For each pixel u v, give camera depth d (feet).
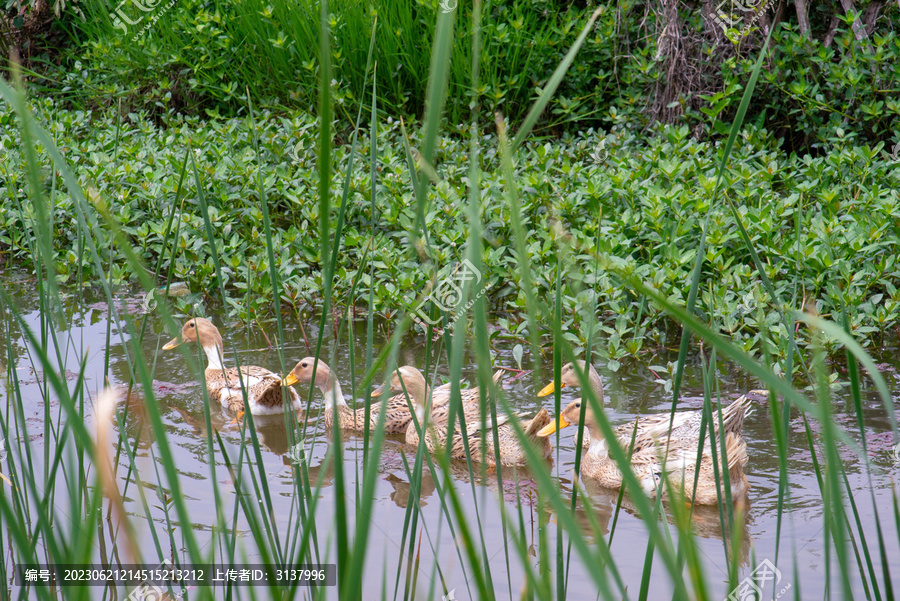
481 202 31.14
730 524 9.75
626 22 44.83
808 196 33.35
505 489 19.17
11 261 35.91
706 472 18.29
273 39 46.68
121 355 26.14
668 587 14.42
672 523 17.16
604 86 46.06
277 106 45.60
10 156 37.76
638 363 25.73
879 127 40.83
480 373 4.83
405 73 46.70
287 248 31.68
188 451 20.57
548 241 28.58
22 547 6.73
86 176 36.22
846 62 40.01
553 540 16.07
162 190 35.60
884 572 8.75
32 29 56.13
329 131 4.58
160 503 17.22
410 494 9.95
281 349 9.75
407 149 6.60
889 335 26.58
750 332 26.43
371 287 9.55
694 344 26.68
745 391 23.48
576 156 40.45
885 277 28.07
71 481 8.88
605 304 27.09
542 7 48.32
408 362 26.25
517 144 4.70
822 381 5.07
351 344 9.20
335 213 33.73
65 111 47.16
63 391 5.14
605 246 28.66
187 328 26.45
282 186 36.04
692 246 29.55
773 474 19.24
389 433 23.26
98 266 8.61
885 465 18.65
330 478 19.56
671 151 37.73
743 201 32.71
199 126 46.14
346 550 5.78
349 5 45.44
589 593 14.24
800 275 26.09
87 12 54.03
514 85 44.70
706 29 44.16
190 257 32.32
